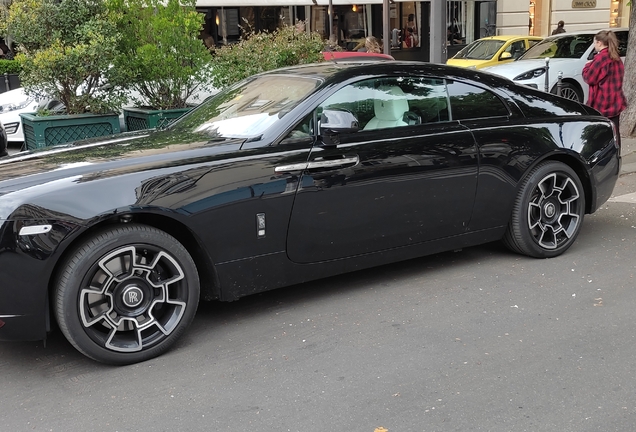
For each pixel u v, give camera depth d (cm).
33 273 348
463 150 481
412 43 2228
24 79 888
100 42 862
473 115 498
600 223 646
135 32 932
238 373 369
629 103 1045
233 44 945
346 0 1838
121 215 371
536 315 434
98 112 912
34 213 348
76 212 354
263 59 900
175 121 517
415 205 467
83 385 360
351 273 523
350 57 1207
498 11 2378
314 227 428
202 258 405
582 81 1262
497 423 312
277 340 409
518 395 336
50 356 397
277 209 412
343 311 450
